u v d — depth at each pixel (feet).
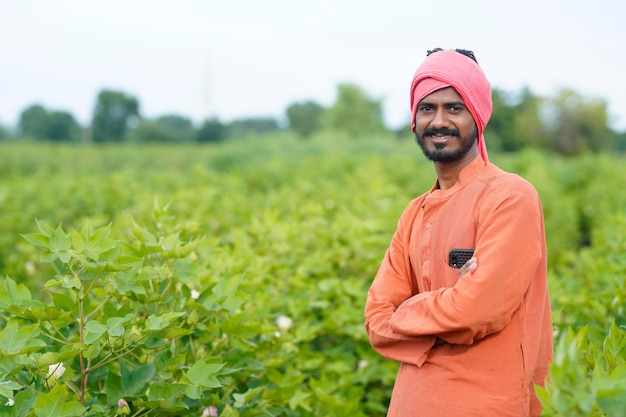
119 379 8.57
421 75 8.03
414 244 8.34
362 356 13.43
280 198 26.63
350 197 26.99
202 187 27.53
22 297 8.46
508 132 114.93
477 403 7.44
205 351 10.25
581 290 14.26
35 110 247.50
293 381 10.76
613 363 7.54
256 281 12.78
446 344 7.75
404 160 44.55
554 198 36.73
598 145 135.95
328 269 15.58
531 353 7.68
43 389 8.31
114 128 254.06
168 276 9.68
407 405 7.77
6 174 66.23
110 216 26.08
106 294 9.01
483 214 7.62
